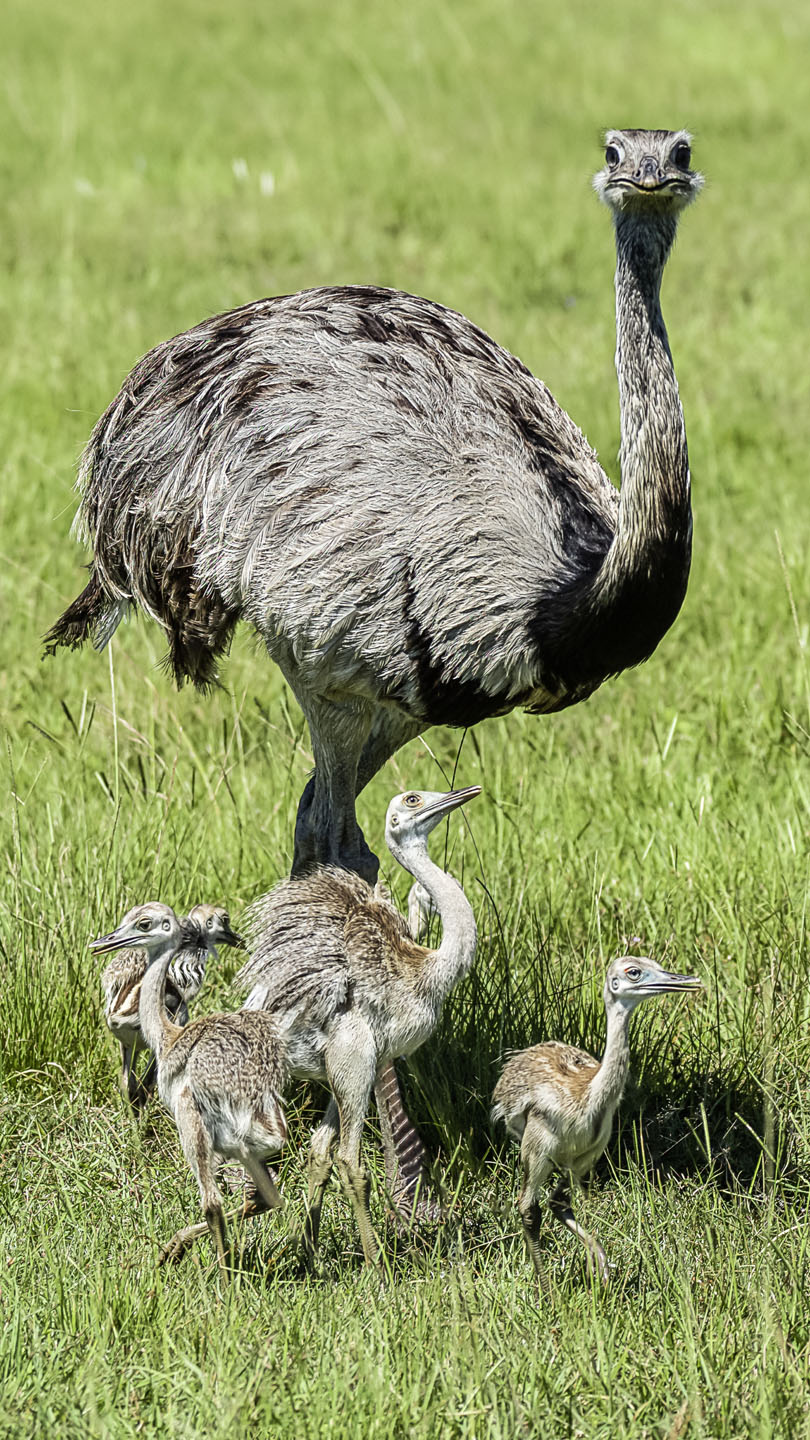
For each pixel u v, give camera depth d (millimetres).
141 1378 7293
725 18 42531
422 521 9766
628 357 9422
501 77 36719
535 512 10023
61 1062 10133
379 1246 8484
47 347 21672
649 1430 7031
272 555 9906
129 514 10734
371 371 10281
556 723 14312
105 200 28625
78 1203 9031
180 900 11266
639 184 9148
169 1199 9133
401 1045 8742
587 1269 8258
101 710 14039
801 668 14305
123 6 42500
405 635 9797
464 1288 7883
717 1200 8828
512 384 10672
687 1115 9750
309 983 8500
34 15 40594
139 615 12633
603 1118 8062
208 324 10930
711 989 10648
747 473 18828
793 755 13484
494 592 9758
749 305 24594
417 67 37344
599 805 12914
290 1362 7336
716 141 32688
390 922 8750
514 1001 10273
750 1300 7859
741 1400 7195
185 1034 8188
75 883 11188
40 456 18500
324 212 28062
